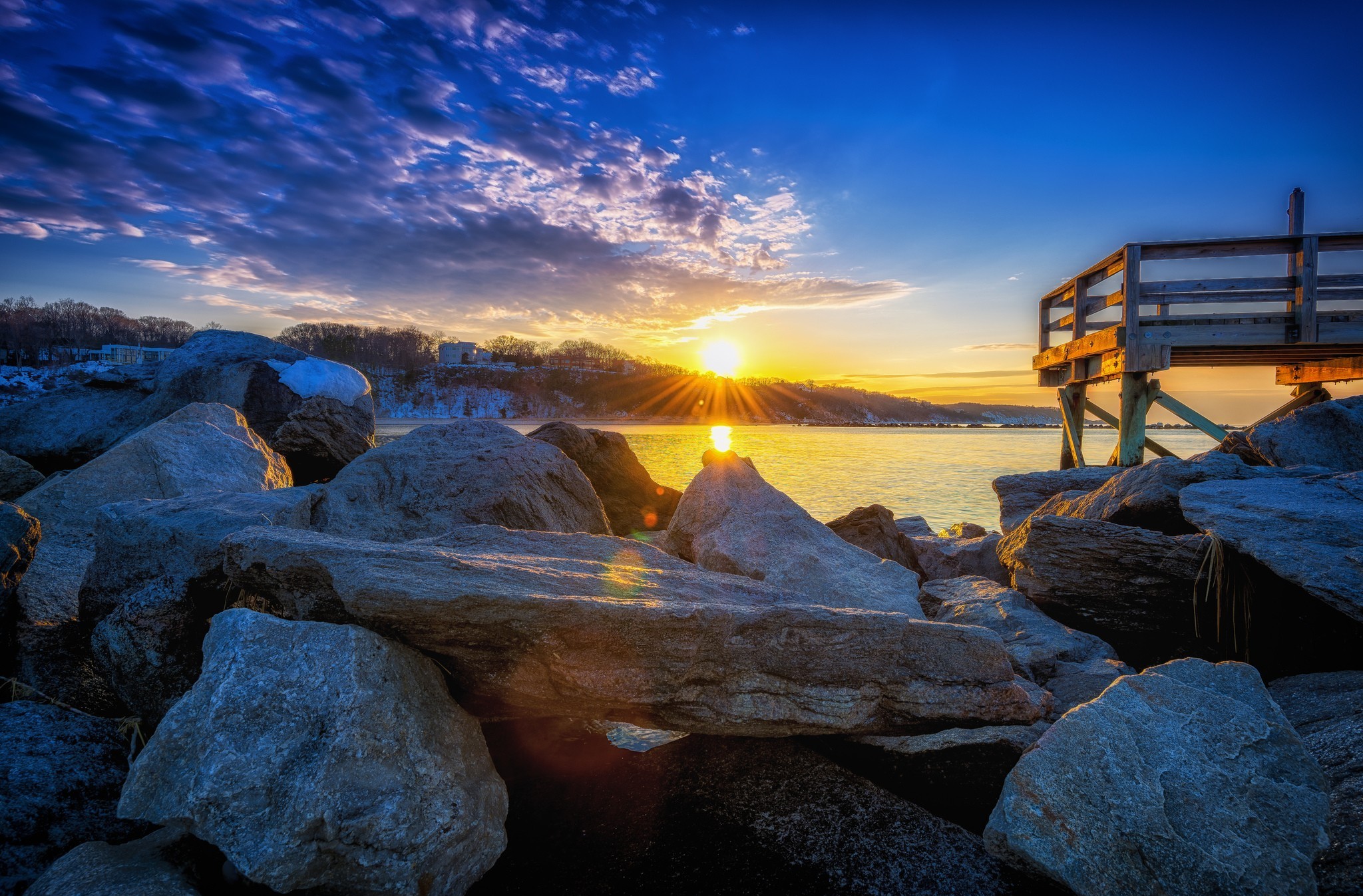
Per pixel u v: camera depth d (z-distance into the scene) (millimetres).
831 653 3627
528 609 3262
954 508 17719
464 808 2906
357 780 2672
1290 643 4500
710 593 4270
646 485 12797
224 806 2504
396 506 6180
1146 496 5984
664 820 3461
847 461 35656
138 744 3756
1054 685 4477
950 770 3766
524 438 7609
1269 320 9344
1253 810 2760
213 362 13477
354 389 13891
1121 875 2631
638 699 3400
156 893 2436
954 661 3686
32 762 3176
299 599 3465
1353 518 4512
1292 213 9781
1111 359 10336
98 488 6746
